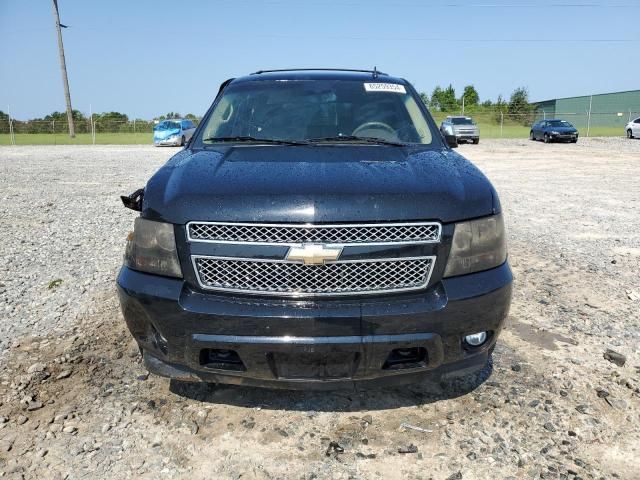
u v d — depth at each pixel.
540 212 8.69
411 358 2.50
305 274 2.38
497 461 2.46
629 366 3.35
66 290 4.65
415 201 2.44
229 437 2.62
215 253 2.41
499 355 3.47
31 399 2.91
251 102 3.78
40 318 4.03
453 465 2.43
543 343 3.66
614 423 2.76
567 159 19.95
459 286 2.46
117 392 3.00
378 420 2.76
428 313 2.38
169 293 2.46
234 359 2.50
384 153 3.08
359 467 2.42
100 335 3.73
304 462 2.45
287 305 2.38
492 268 2.60
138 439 2.60
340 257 2.36
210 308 2.39
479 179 2.79
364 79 4.07
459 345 2.50
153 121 43.69
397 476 2.36
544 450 2.54
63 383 3.09
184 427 2.70
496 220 2.63
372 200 2.40
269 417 2.78
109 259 5.70
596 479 2.35
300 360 2.39
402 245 2.40
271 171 2.68
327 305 2.37
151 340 2.61
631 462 2.47
